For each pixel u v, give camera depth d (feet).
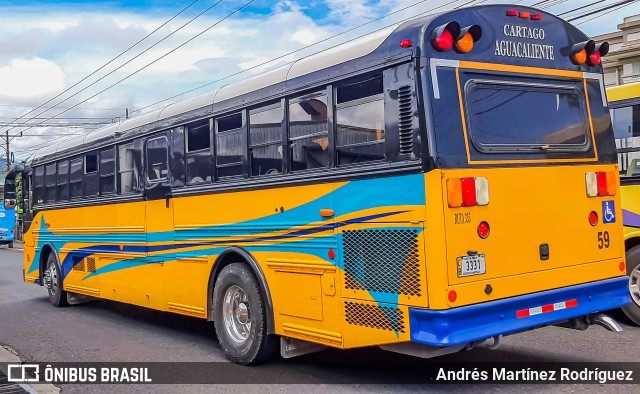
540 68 18.03
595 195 18.71
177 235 25.08
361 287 16.98
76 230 33.83
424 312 15.26
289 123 19.79
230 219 22.09
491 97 16.81
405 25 16.63
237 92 22.12
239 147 21.93
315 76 18.80
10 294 43.70
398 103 16.16
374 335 16.66
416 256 15.57
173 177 25.39
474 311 15.44
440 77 15.92
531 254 16.92
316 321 18.57
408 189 15.78
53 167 37.09
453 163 15.61
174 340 26.53
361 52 17.38
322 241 18.29
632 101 25.16
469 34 16.25
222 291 22.30
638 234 24.56
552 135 17.95
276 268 20.04
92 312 34.58
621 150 25.44
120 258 29.40
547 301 17.10
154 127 26.71
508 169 16.62
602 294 18.61
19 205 41.78
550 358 20.95
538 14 18.19
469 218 15.74
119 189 29.58
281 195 19.86
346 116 17.72
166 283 25.86
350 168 17.38
